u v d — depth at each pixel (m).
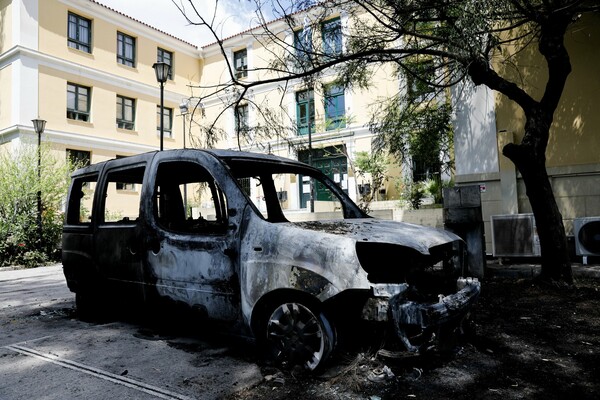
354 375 2.93
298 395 2.74
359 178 17.34
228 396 2.75
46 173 12.90
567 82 7.86
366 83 6.70
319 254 2.95
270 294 3.15
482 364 3.23
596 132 7.60
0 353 3.75
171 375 3.12
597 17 7.56
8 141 17.78
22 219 12.02
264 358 3.44
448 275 3.64
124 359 3.49
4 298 6.73
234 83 5.12
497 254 7.24
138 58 22.31
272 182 5.19
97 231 4.65
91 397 2.75
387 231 3.31
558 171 7.82
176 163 4.28
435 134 8.09
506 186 8.16
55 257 12.55
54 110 18.44
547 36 5.54
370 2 5.11
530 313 4.62
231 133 18.58
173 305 3.78
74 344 3.94
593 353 3.44
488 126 8.36
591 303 4.96
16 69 17.47
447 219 6.56
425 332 2.88
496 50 8.23
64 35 19.11
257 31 13.04
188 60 24.69
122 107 21.53
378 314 2.74
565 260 5.70
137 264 4.11
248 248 3.31
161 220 4.50
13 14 17.72
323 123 17.94
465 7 4.57
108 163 4.86
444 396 2.70
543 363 3.25
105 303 4.66
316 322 2.99
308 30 5.61
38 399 2.74
